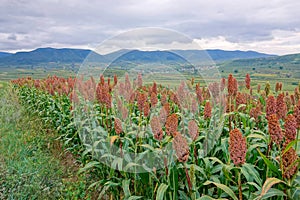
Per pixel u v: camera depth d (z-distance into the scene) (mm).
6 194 4102
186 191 3473
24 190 4230
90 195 4477
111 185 3934
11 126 8469
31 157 5965
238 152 2207
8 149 6129
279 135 2443
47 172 5074
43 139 7379
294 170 2322
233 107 4254
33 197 4086
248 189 3066
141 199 3684
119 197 4195
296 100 4949
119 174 4176
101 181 4172
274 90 5293
